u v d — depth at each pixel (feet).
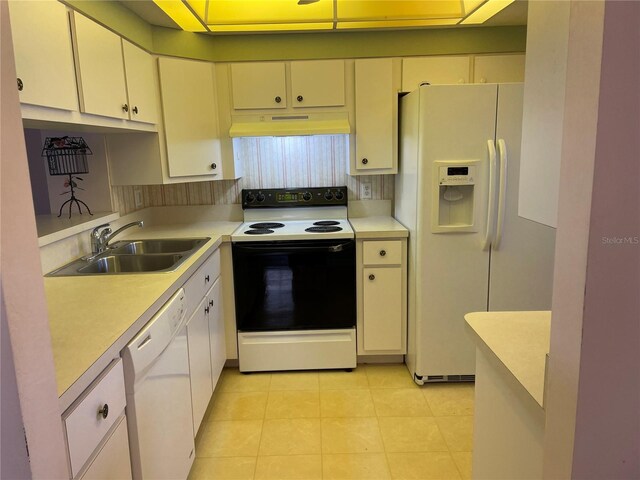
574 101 2.20
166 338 5.16
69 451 3.13
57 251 6.68
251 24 8.32
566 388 2.37
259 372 9.50
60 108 5.15
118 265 7.56
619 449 2.30
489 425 4.09
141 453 4.39
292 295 9.16
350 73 9.39
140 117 7.52
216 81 9.41
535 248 8.30
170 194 10.61
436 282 8.42
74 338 3.97
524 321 4.38
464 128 7.91
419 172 8.14
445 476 6.38
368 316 9.29
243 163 10.68
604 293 2.15
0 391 2.18
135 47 7.36
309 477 6.41
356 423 7.65
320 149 10.64
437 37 9.23
